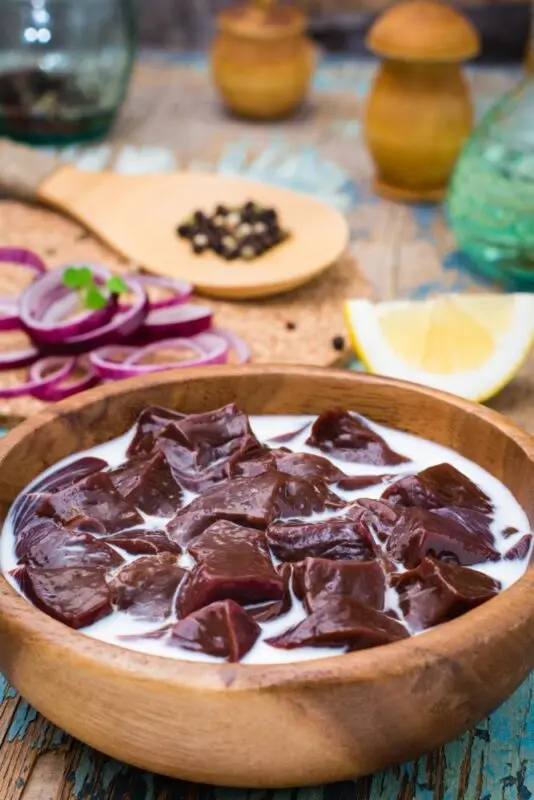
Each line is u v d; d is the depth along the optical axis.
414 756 0.51
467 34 0.88
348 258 0.84
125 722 0.48
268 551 0.57
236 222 0.84
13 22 0.95
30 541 0.57
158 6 1.24
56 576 0.55
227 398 0.64
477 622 0.49
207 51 1.24
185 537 0.57
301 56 1.03
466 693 0.49
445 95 0.89
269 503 0.58
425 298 0.81
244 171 0.96
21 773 0.56
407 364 0.70
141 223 0.85
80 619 0.53
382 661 0.47
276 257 0.81
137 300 0.74
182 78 1.14
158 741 0.48
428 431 0.63
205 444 0.61
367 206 0.92
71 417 0.62
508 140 0.80
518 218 0.79
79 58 0.96
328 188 0.94
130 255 0.82
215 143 1.01
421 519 0.57
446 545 0.56
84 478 0.59
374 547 0.57
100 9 0.96
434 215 0.91
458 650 0.48
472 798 0.55
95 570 0.56
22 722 0.57
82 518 0.58
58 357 0.74
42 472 0.61
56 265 0.83
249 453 0.61
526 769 0.56
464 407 0.62
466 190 0.81
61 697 0.49
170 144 1.00
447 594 0.53
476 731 0.57
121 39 0.97
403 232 0.89
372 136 0.91
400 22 0.88
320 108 1.08
